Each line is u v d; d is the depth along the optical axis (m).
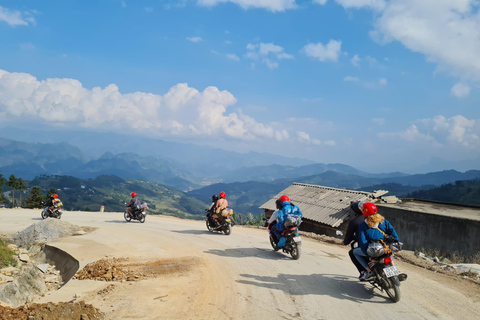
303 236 13.49
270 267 8.38
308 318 5.23
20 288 6.59
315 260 9.16
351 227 6.59
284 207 9.55
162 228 17.31
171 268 8.40
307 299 6.05
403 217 15.64
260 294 6.32
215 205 14.95
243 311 5.49
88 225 18.47
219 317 5.24
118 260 9.30
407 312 5.45
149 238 13.40
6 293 6.10
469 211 15.52
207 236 14.03
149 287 6.76
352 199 20.67
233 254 10.07
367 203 6.24
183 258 9.53
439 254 13.94
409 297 6.14
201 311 5.48
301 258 9.41
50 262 10.80
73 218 23.39
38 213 27.12
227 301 5.95
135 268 8.45
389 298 6.07
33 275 7.63
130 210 20.88
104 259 9.43
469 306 5.72
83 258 9.72
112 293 6.36
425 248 14.54
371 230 6.14
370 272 6.27
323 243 12.09
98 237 13.51
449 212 15.07
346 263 8.86
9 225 19.31
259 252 10.36
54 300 6.00
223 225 14.52
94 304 5.74
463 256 12.91
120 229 16.64
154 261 9.22
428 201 19.38
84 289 6.64
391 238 5.99
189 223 20.55
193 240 12.89
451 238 13.80
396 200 19.39
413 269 8.20
